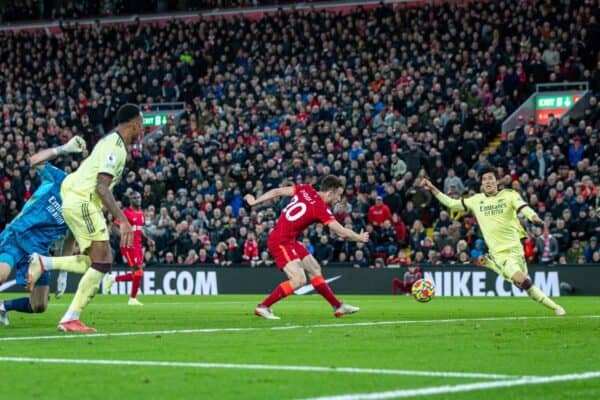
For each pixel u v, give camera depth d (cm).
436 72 9406
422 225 7688
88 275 3011
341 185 3925
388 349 2405
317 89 9781
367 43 10225
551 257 7175
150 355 2262
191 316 4134
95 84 11294
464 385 1736
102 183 2948
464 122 8556
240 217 8219
